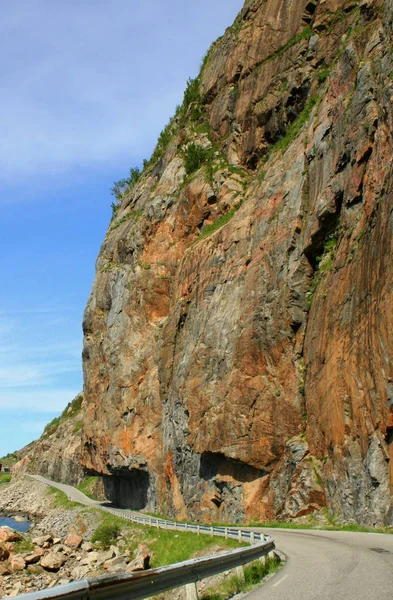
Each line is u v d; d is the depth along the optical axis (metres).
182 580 10.07
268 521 37.00
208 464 45.28
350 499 28.77
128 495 71.88
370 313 27.91
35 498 109.25
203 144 67.19
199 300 52.00
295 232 40.41
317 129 40.66
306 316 38.59
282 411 38.34
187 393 48.84
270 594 10.48
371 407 27.02
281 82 55.00
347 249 32.78
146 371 62.38
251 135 58.06
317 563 14.77
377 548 17.22
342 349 31.25
